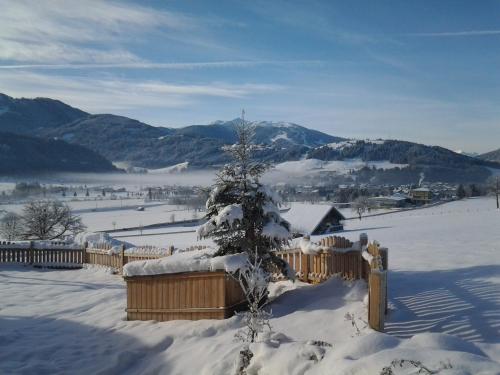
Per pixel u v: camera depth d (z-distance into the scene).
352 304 8.91
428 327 7.25
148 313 10.60
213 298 9.96
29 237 45.78
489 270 11.57
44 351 8.86
